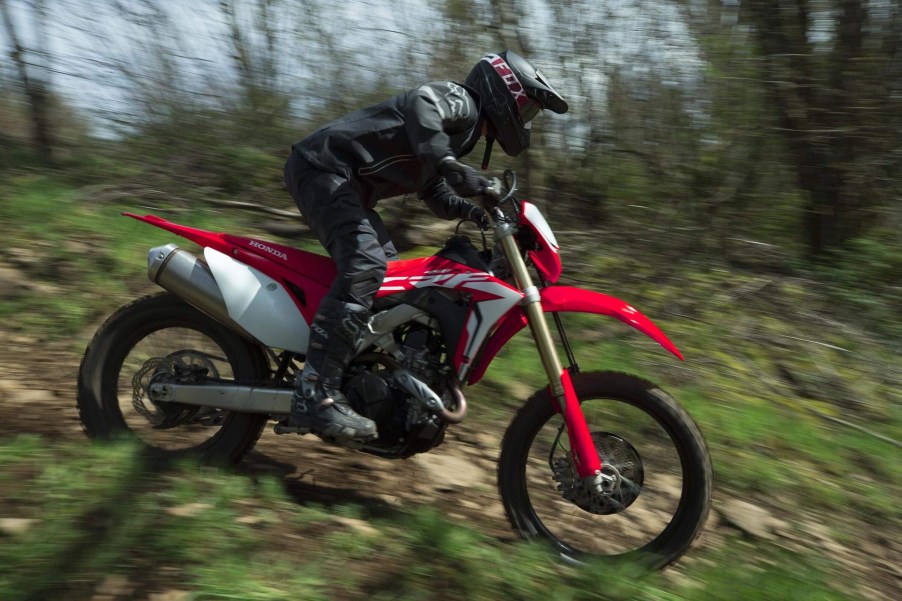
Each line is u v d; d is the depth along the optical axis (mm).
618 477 2953
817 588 2979
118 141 8461
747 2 6918
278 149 8281
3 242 5734
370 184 3158
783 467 4121
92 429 3229
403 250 6535
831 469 4211
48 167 8156
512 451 3062
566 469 3021
